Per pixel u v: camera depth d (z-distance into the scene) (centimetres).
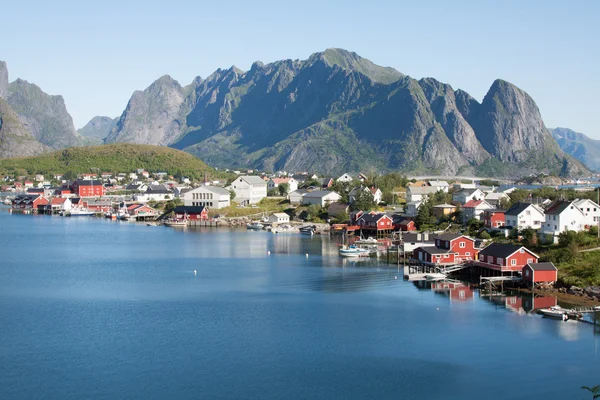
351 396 6725
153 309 10031
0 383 7000
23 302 10519
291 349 8081
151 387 6912
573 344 8281
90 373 7281
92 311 9906
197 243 18525
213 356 7825
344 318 9500
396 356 7844
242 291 11388
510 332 8794
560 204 14900
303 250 16862
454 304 10356
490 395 6750
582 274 11519
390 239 18050
